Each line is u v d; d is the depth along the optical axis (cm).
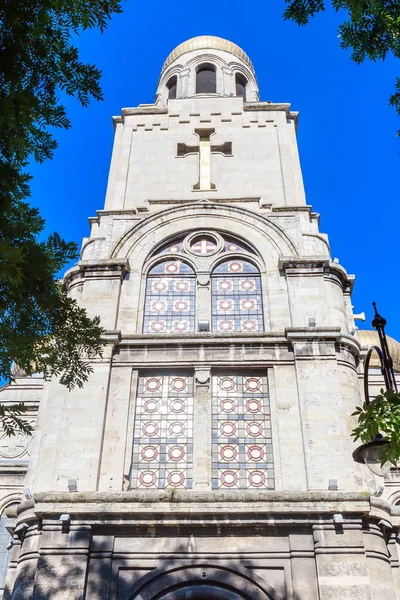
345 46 1145
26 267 1171
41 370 1352
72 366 1379
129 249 2189
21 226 1193
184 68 3288
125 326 1994
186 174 2497
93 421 1747
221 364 1877
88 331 1345
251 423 1805
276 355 1880
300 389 1788
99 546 1522
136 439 1784
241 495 1547
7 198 1146
